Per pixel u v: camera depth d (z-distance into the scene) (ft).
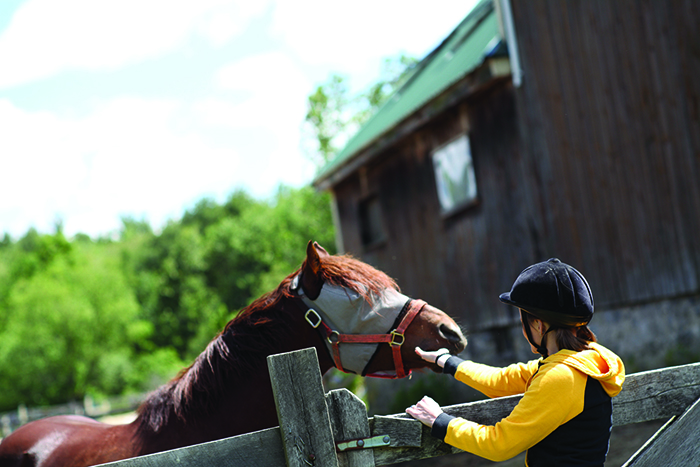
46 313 91.76
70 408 79.77
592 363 5.32
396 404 35.04
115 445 7.50
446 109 28.73
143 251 166.30
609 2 21.98
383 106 45.19
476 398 28.91
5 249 207.51
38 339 90.53
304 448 5.13
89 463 7.41
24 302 92.79
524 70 25.16
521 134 25.72
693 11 19.33
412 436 5.47
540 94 24.75
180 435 7.22
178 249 155.84
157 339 143.64
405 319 7.39
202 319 141.59
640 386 6.20
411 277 35.12
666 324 20.95
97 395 96.84
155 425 7.36
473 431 5.24
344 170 38.50
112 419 66.44
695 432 6.25
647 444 6.25
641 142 21.25
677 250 20.20
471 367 6.61
